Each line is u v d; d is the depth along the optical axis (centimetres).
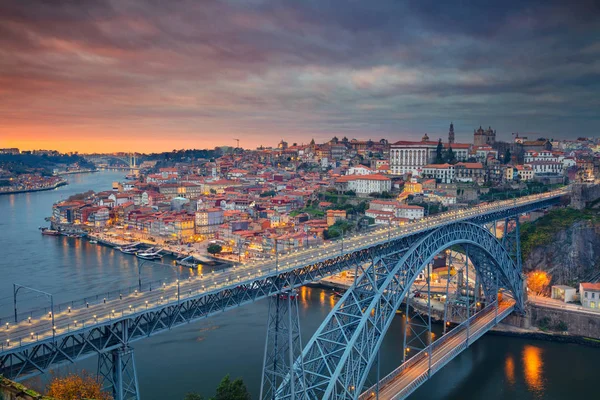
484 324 13925
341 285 19588
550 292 17412
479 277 15262
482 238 14138
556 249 18362
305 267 9169
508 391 11362
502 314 14800
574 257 18038
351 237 11962
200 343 13325
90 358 11875
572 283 17638
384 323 9888
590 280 17500
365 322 9131
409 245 11312
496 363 12975
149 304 7169
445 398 11031
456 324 14912
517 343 14438
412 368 10931
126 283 18925
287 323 9175
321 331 8969
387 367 11862
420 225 12375
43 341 6012
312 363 9144
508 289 15300
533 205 18200
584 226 18500
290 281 8938
